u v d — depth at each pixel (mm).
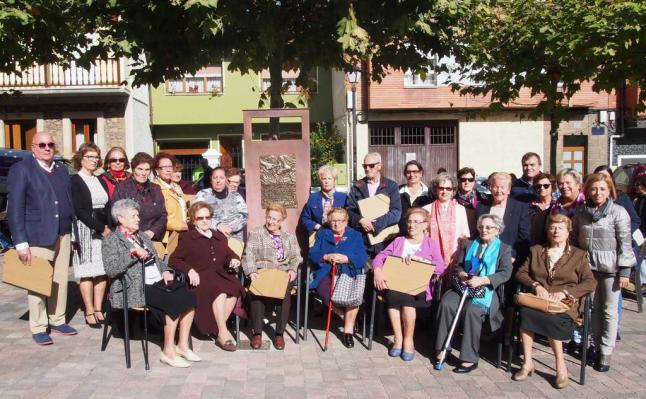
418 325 7117
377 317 6684
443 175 6574
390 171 23781
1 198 13078
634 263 5504
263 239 6457
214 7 5672
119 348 6062
